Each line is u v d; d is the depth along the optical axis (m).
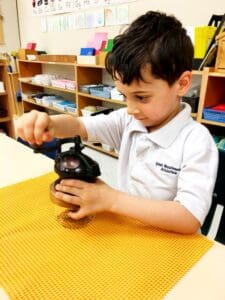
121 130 0.85
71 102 3.04
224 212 0.82
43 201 0.62
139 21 0.57
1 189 0.68
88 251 0.47
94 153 2.59
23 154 0.92
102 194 0.53
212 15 1.72
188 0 1.89
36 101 3.36
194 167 0.57
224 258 0.46
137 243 0.49
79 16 2.78
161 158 0.66
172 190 0.66
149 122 0.64
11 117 2.64
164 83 0.54
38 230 0.52
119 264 0.44
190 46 0.57
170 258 0.46
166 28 0.55
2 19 3.76
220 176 0.78
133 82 0.52
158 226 0.53
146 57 0.51
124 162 0.78
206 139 0.62
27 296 0.38
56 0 3.00
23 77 3.57
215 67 1.58
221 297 0.39
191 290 0.40
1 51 3.88
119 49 0.53
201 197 0.53
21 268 0.43
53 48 3.34
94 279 0.40
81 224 0.54
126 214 0.53
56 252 0.46
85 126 0.79
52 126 0.61
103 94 2.39
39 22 3.42
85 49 2.50
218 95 1.77
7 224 0.54
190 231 0.52
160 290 0.39
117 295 0.38
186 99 1.70
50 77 3.13
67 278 0.41
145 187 0.69
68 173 0.49
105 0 2.44
